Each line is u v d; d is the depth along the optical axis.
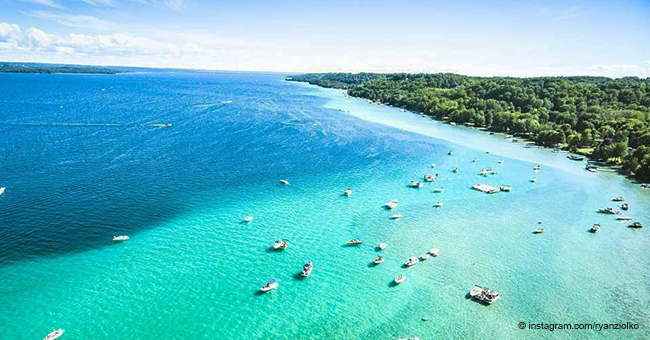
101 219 96.44
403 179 135.88
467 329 62.78
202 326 62.31
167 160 149.50
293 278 75.38
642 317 65.94
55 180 121.62
